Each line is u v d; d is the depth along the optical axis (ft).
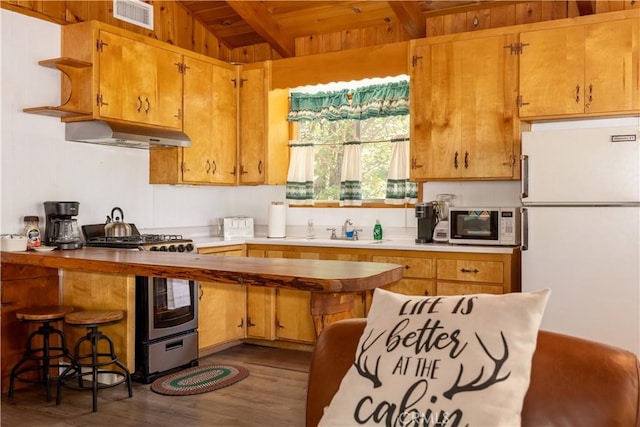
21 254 11.27
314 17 16.70
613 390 4.19
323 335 5.53
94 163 14.52
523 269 12.44
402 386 4.19
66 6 13.67
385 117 16.38
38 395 12.00
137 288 12.70
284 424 10.43
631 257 11.51
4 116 12.52
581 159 11.88
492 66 13.84
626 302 11.55
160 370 13.01
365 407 4.24
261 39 18.17
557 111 13.12
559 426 4.19
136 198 15.67
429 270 13.69
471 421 3.87
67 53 13.50
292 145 17.72
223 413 10.98
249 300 15.96
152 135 14.06
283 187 18.15
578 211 11.93
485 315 4.35
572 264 11.99
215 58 18.33
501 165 13.75
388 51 15.19
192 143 15.83
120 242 13.14
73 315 11.55
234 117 17.26
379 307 4.93
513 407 3.91
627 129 11.51
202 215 17.87
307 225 17.67
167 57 15.03
